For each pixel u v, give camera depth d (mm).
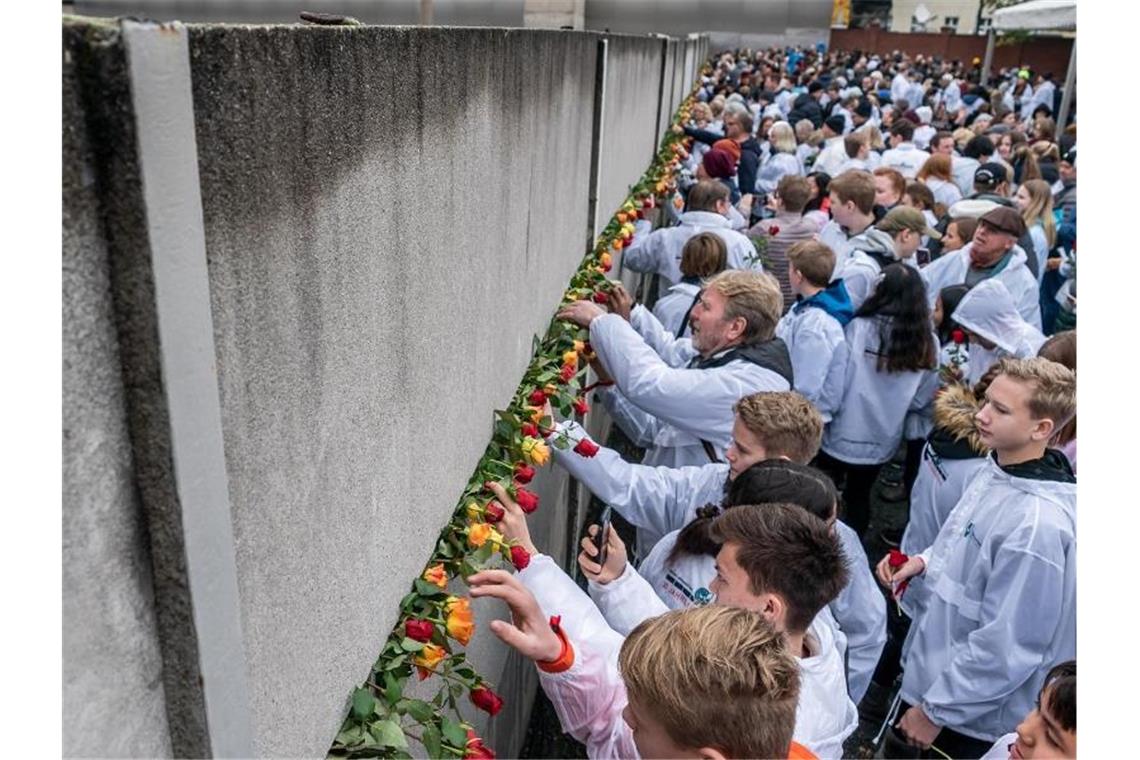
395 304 1489
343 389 1266
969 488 2801
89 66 687
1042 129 11117
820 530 1775
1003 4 22156
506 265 2484
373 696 1457
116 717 803
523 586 1828
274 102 959
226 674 917
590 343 3203
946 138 9820
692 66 17672
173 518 810
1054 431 2637
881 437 4410
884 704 3742
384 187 1379
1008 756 2105
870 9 38750
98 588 763
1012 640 2510
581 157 3928
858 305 4965
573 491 4273
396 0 8539
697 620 1437
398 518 1624
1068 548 2469
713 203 5656
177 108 748
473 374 2180
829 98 17938
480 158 2059
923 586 2943
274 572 1073
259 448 995
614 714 1836
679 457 3264
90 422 734
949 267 5379
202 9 8969
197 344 804
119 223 727
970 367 4512
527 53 2557
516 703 3266
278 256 1000
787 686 1369
